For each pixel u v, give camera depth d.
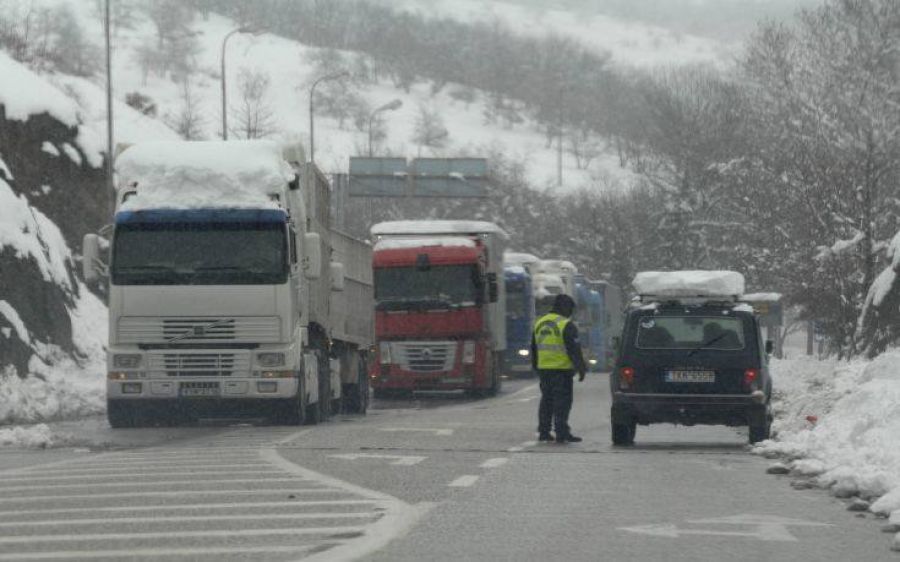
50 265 83.25
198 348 50.97
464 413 65.56
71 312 83.00
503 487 28.97
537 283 128.12
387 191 141.50
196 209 51.16
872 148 100.56
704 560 19.38
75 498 26.62
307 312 54.72
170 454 37.62
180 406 52.66
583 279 138.75
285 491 27.67
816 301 102.56
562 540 21.16
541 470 33.06
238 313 50.91
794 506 26.06
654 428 53.81
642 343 43.00
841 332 99.19
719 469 33.91
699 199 170.38
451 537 21.34
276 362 51.06
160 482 29.53
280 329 51.06
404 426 52.16
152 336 51.03
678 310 43.19
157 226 51.22
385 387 84.62
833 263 99.00
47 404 59.97
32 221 83.75
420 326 84.38
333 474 31.38
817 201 103.00
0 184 83.31
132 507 25.09
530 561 19.12
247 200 51.19
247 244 51.03
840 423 38.44
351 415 67.81
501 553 19.78
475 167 141.12
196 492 27.53
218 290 50.88
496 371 89.25
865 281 96.50
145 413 54.50
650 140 183.88
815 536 22.00
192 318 51.00
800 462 33.16
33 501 26.17
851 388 46.53
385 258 84.94
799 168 105.19
